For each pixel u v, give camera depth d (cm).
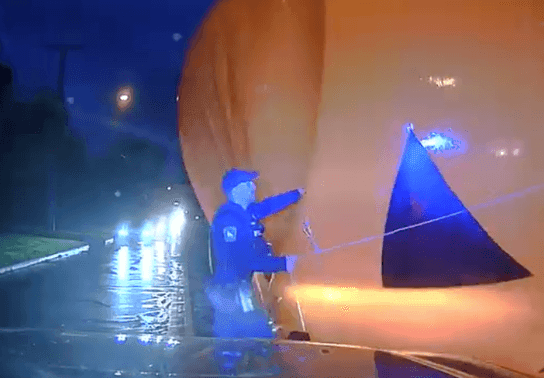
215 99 636
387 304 512
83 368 333
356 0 511
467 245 480
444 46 481
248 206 561
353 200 515
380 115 501
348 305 525
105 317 1102
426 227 490
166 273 1898
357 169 511
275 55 554
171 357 347
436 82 483
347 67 512
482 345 477
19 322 1030
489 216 470
